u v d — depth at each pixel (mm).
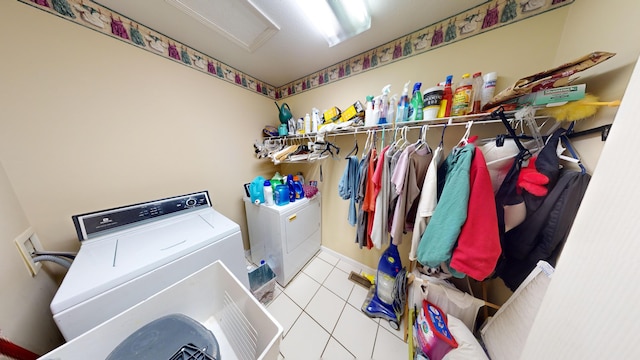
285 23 1127
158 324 600
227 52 1438
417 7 1021
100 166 1065
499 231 868
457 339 893
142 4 982
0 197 731
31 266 795
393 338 1208
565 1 827
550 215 721
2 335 584
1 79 788
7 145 814
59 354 457
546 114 787
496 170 893
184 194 1447
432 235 825
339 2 971
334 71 1641
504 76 1000
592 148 653
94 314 655
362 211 1339
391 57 1336
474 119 962
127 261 796
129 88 1132
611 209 262
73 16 926
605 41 632
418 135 1326
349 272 1813
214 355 526
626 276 244
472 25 1044
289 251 1616
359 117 1381
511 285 906
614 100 598
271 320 551
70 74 941
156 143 1275
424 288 1114
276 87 2113
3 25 777
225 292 761
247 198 1760
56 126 923
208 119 1545
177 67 1327
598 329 269
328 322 1322
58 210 953
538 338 350
